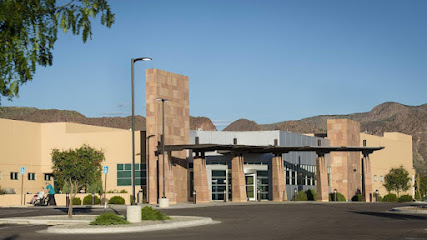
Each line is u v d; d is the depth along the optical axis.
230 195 61.56
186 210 40.94
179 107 57.12
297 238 20.77
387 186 88.44
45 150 65.00
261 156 63.69
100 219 26.75
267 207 45.28
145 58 31.05
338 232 23.19
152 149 53.44
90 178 43.31
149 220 28.80
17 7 13.88
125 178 60.47
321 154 61.44
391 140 93.06
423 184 104.44
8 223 30.36
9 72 14.20
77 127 66.44
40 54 14.81
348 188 76.25
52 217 32.66
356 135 79.94
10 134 61.44
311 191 65.81
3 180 60.22
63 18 14.77
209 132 61.94
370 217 33.16
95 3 15.01
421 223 28.30
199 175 53.59
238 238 20.95
